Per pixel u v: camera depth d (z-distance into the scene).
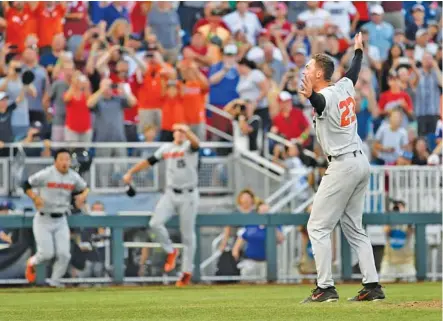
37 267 35.69
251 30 48.78
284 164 45.34
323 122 21.03
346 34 50.62
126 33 46.44
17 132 43.66
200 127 45.12
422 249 39.12
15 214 36.47
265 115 47.00
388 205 41.34
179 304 23.44
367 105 48.97
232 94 47.41
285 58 48.81
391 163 47.59
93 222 36.03
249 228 37.47
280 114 46.81
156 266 36.72
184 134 35.53
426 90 50.19
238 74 47.38
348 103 21.16
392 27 51.00
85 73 45.00
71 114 43.25
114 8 46.22
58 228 34.78
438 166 42.59
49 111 44.22
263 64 47.88
